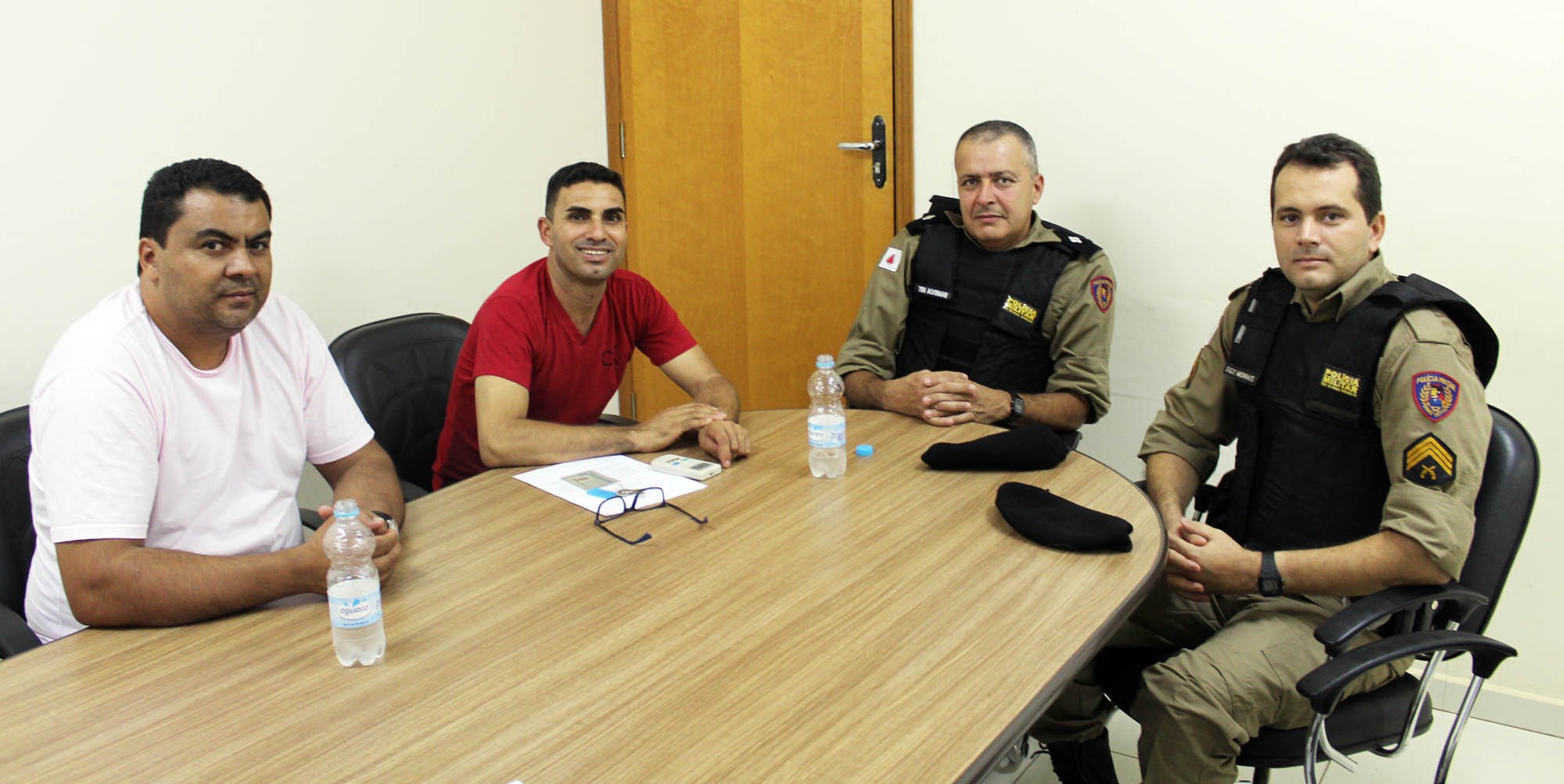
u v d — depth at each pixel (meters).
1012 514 1.50
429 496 1.70
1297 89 2.37
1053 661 1.14
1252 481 1.79
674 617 1.25
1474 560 1.52
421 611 1.28
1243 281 2.52
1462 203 2.23
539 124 3.14
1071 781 1.87
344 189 2.61
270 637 1.23
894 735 1.00
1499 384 2.26
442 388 2.37
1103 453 2.82
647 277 3.40
